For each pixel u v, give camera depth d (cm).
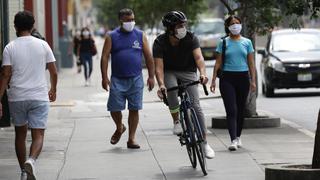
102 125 3344
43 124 2017
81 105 4284
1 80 2042
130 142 2630
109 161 2391
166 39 2277
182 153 2505
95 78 6600
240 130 2577
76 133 3088
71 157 2488
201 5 6981
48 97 2041
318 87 4656
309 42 4872
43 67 2019
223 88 2534
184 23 2247
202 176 2106
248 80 2544
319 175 1833
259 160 2331
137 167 2275
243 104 2566
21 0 3988
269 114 3622
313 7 2847
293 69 4597
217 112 3834
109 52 2580
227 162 2311
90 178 2119
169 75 2305
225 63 2531
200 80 2183
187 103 2180
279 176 1864
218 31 8388
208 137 2853
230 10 3206
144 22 7988
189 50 2281
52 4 6869
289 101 4422
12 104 2012
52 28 6712
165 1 6562
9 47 2005
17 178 2136
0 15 3400
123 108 2611
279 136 2842
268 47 4891
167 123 3347
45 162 2391
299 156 2386
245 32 3191
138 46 2584
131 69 2580
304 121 3438
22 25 2019
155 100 4472
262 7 3156
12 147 2725
